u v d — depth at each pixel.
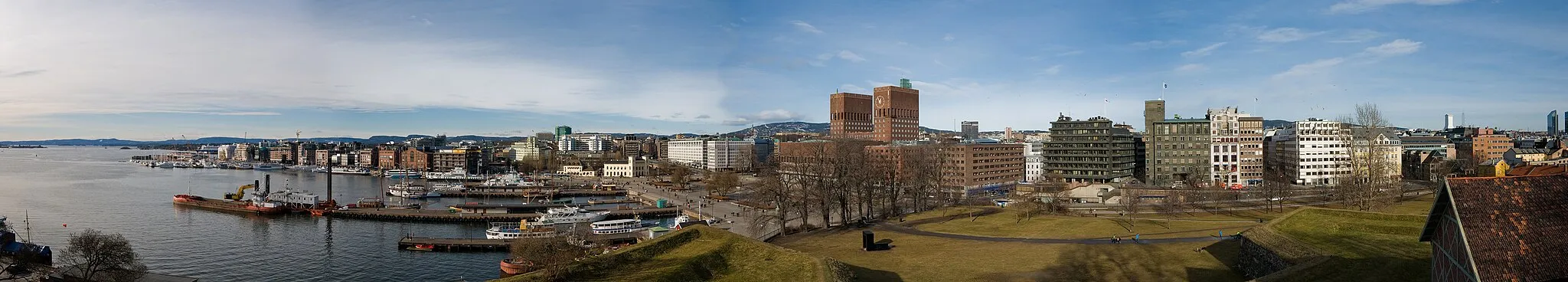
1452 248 63.38
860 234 148.00
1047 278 97.44
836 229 160.25
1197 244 120.19
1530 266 59.41
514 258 130.00
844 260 115.69
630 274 97.25
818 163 175.75
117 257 118.25
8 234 148.38
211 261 162.00
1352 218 105.62
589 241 166.38
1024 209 170.38
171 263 159.12
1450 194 61.88
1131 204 172.25
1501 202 62.00
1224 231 134.75
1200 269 101.56
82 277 120.75
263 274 149.38
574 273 96.00
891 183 194.50
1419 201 195.75
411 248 172.88
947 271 104.06
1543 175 65.56
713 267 101.62
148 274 135.75
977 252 119.38
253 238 193.50
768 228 178.75
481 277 144.62
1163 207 185.88
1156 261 106.75
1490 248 59.53
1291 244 94.25
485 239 178.88
